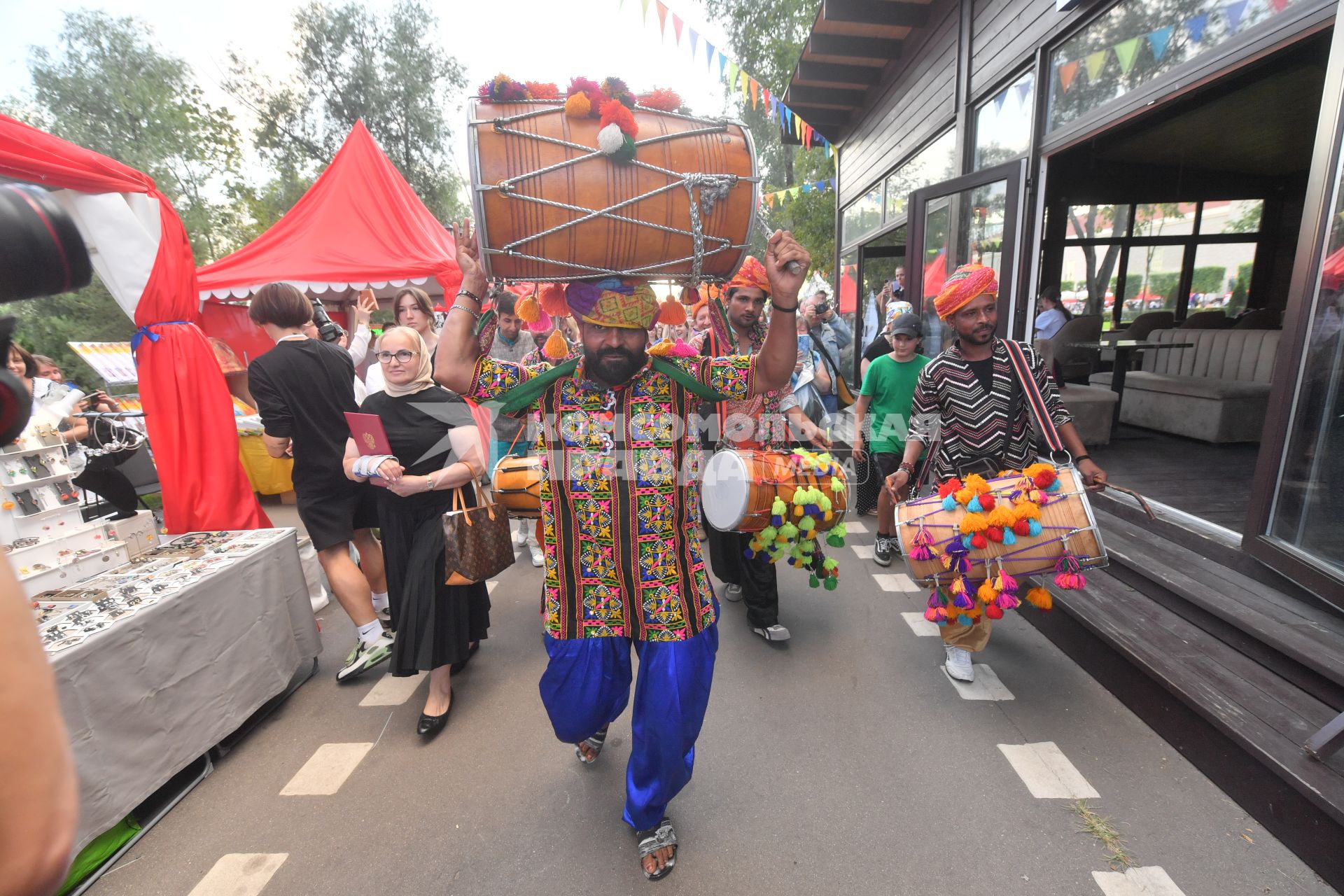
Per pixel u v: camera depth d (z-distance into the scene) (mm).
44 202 661
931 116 6223
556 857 1949
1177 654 2441
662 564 1748
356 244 6492
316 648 3055
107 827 1944
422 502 2613
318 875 1909
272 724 2678
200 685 2312
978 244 5199
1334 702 2088
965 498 2264
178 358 3297
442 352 1628
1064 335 6566
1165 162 7523
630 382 1712
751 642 3195
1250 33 2797
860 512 4891
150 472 7039
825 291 5574
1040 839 1939
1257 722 2033
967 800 2105
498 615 3623
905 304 3936
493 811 2143
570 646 1821
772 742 2430
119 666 2012
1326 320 2277
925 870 1848
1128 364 5648
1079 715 2525
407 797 2223
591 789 2230
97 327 11961
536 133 1390
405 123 18938
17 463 2379
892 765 2283
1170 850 1877
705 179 1407
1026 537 2184
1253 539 2598
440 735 2559
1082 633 2840
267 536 2875
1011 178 4605
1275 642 2260
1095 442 5355
